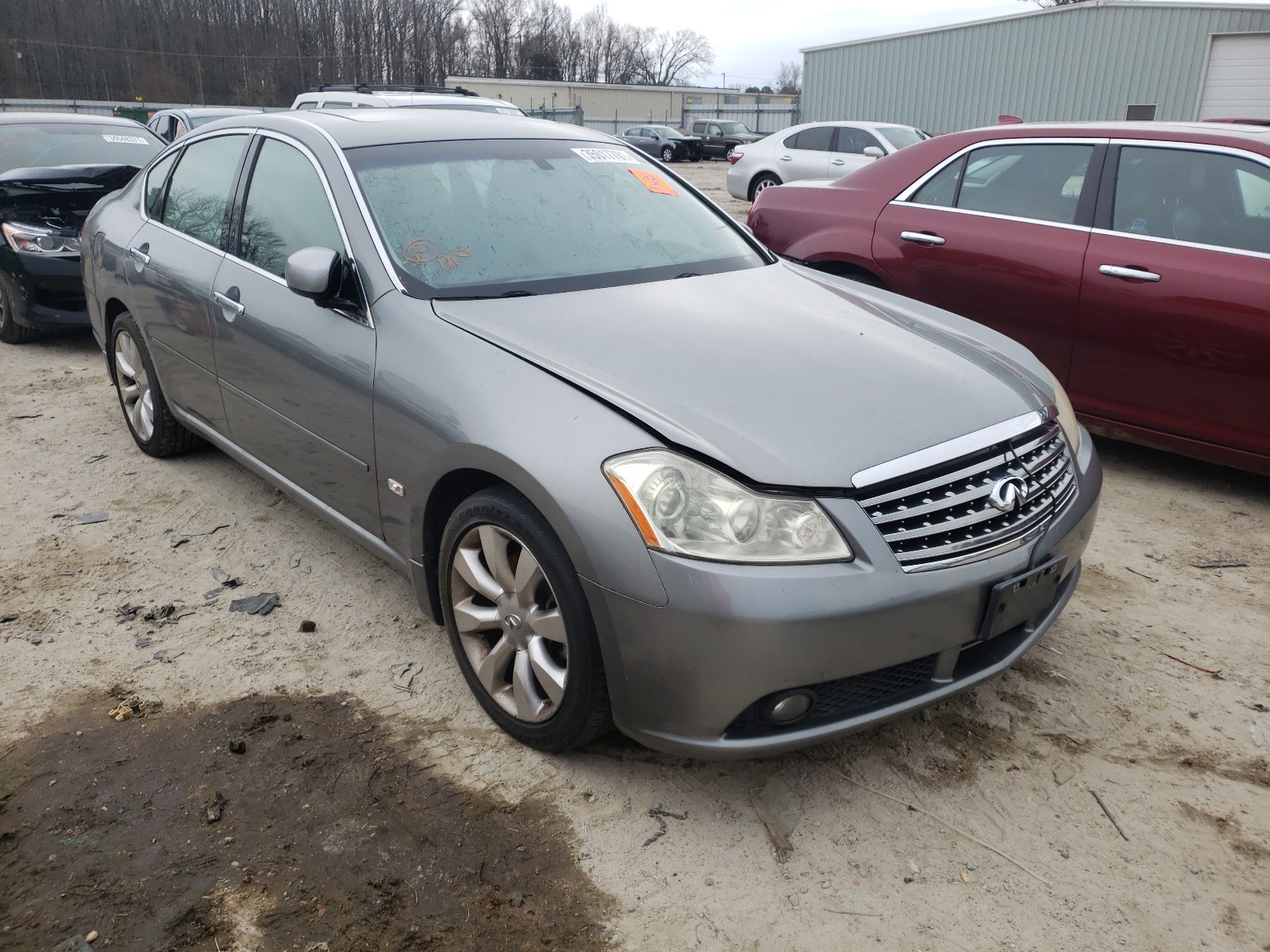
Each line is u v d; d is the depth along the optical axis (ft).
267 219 10.80
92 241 14.75
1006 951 6.45
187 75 168.35
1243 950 6.49
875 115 83.51
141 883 6.80
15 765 7.98
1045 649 9.97
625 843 7.30
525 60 272.72
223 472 14.23
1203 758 8.38
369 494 9.23
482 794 7.75
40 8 152.46
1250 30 63.82
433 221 9.67
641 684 6.93
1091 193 14.30
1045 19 71.41
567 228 10.22
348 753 8.20
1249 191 12.96
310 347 9.52
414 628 10.22
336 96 33.96
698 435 6.86
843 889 6.94
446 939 6.41
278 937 6.39
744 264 10.80
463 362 8.03
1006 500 7.36
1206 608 10.84
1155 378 13.55
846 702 7.13
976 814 7.69
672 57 314.14
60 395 18.01
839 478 6.79
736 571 6.51
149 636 9.93
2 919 6.48
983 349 9.35
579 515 6.86
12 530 12.28
